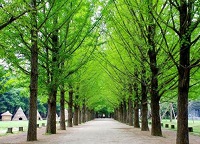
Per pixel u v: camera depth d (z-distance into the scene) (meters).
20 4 9.49
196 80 16.41
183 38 9.90
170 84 18.55
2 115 74.62
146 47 14.30
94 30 17.61
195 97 19.27
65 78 17.83
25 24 10.72
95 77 34.69
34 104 15.52
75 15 16.08
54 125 21.14
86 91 38.91
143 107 23.56
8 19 10.11
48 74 17.44
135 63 18.19
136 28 15.38
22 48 15.36
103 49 23.88
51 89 18.30
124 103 46.75
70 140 15.27
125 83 25.28
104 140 15.12
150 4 10.59
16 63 15.28
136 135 18.36
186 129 10.74
